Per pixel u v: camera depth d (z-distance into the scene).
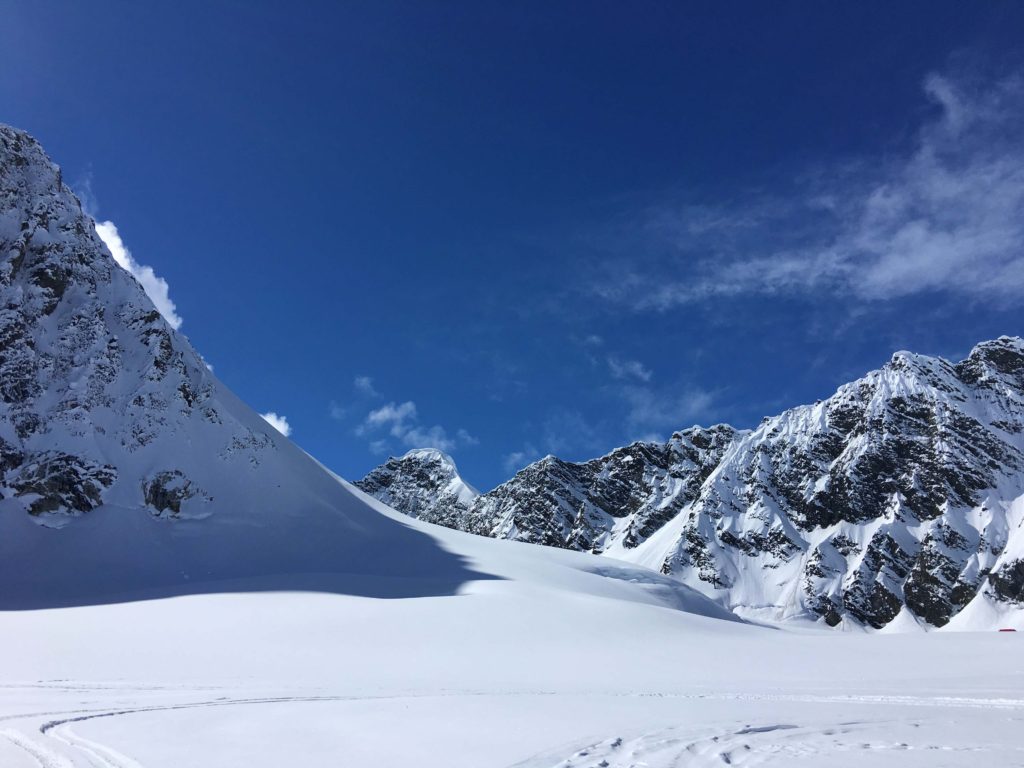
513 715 20.36
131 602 64.69
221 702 22.25
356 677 33.75
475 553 117.69
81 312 109.75
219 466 109.88
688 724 19.41
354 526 115.69
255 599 62.09
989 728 19.66
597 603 65.00
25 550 82.88
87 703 21.17
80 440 96.69
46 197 115.25
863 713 22.31
